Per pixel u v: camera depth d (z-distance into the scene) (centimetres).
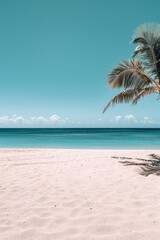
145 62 878
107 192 501
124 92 862
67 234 324
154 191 500
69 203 439
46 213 395
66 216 381
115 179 616
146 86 841
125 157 1055
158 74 832
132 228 337
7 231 335
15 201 454
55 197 474
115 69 859
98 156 1104
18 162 923
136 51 863
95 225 348
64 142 3164
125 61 829
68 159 1004
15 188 542
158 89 810
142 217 371
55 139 4075
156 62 811
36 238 315
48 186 557
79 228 341
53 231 333
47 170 754
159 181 585
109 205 424
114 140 3625
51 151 1377
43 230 337
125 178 625
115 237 314
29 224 355
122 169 752
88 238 313
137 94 859
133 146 2362
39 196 481
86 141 3400
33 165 852
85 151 1366
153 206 414
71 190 521
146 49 842
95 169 761
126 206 418
